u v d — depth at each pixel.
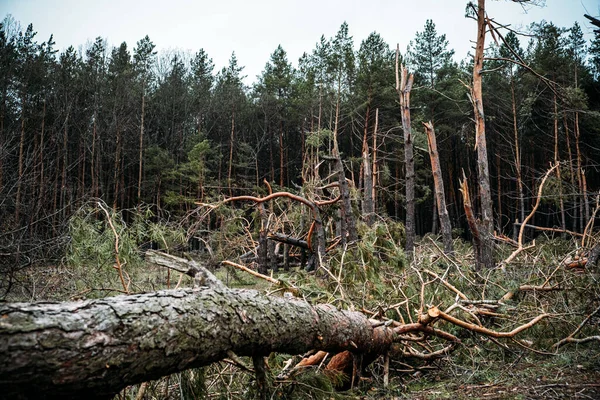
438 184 10.08
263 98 32.97
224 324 2.23
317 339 2.94
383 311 3.99
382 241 5.98
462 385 3.42
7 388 1.46
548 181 10.43
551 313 4.41
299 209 11.51
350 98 28.91
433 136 10.25
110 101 27.58
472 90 10.06
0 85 21.06
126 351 1.75
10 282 4.88
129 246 4.54
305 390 3.23
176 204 20.55
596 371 3.31
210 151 23.34
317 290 4.76
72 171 25.91
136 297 1.99
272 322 2.55
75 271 4.73
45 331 1.54
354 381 3.66
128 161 28.16
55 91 24.67
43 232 6.79
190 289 2.29
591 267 5.41
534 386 3.11
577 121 19.33
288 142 34.28
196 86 35.16
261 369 2.70
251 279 9.27
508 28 10.01
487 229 8.46
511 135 26.97
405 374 4.02
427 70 29.56
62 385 1.57
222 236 8.73
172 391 3.22
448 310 4.18
